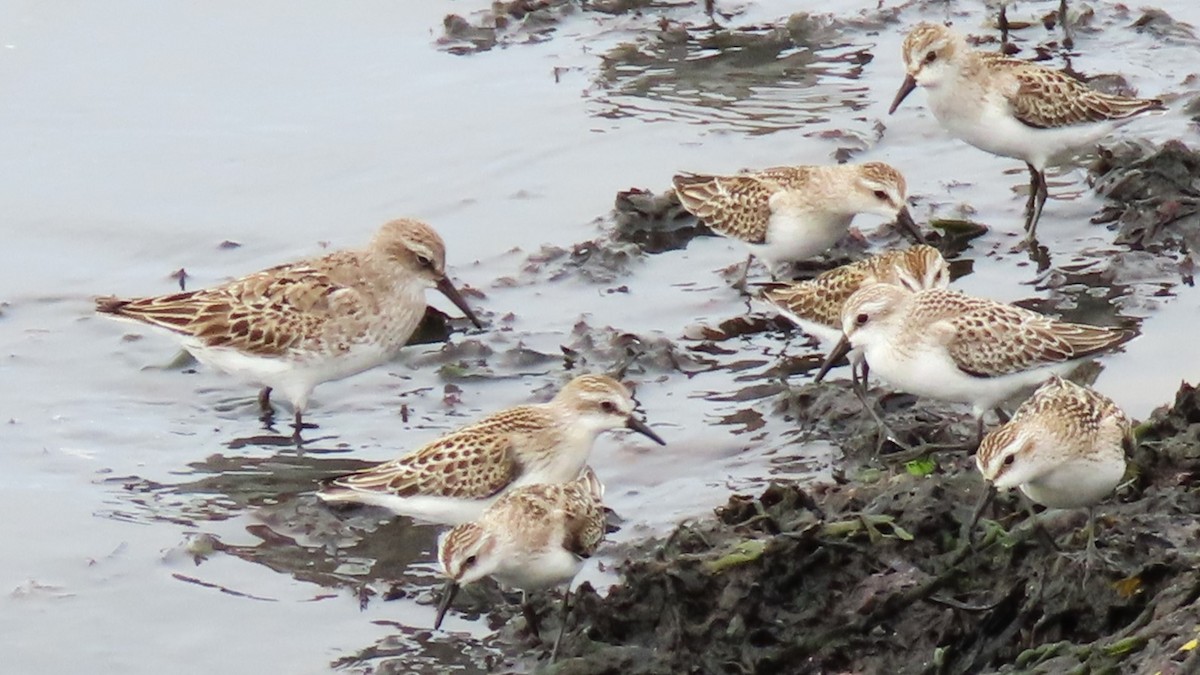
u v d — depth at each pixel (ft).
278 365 54.65
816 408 53.42
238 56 81.25
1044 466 41.96
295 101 77.30
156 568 48.03
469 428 48.91
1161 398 52.19
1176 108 71.82
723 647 41.65
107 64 80.64
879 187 60.34
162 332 55.47
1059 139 64.64
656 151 71.36
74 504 51.08
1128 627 38.73
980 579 42.01
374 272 55.72
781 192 61.16
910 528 43.37
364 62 80.48
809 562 42.75
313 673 43.52
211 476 52.54
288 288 54.95
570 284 62.59
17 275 64.75
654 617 42.75
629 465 51.52
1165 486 45.06
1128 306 58.39
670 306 61.11
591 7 84.99
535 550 43.01
